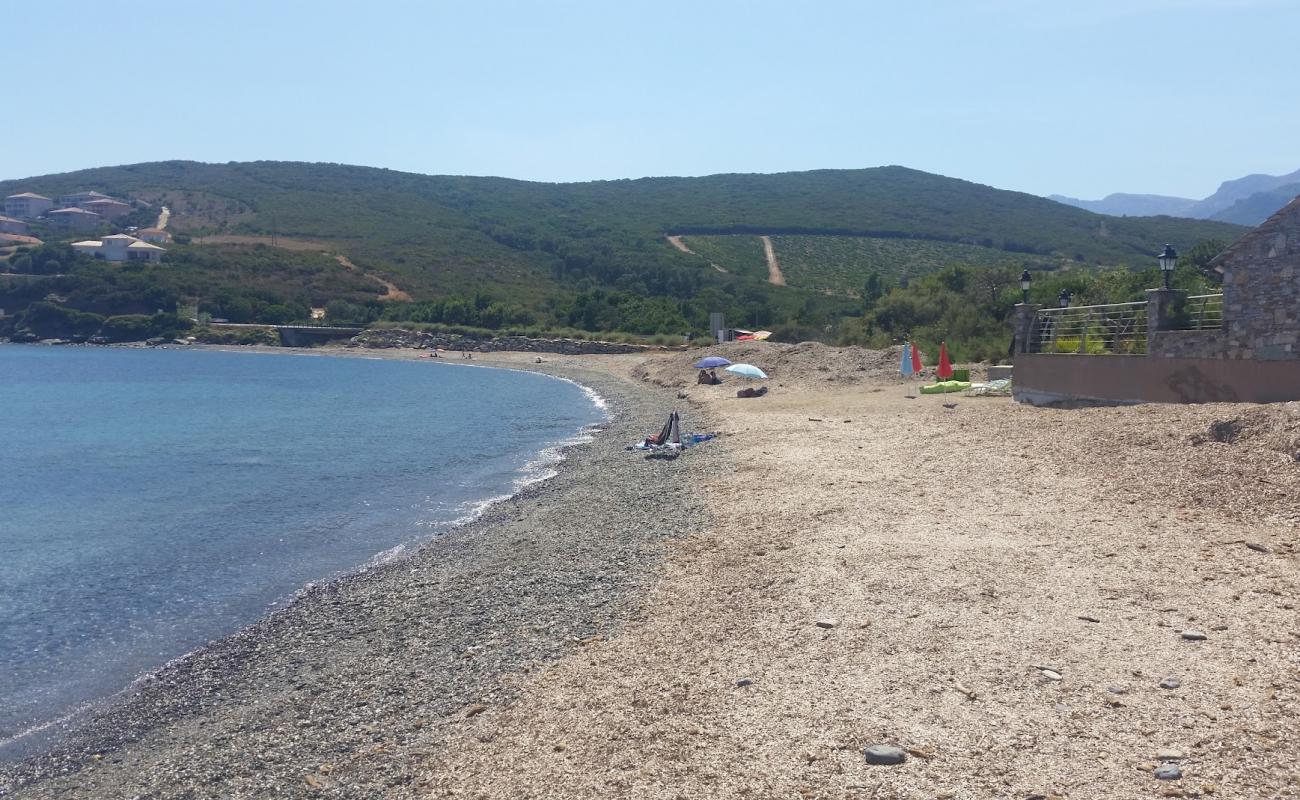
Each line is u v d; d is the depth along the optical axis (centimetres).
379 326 10150
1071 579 1002
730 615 1032
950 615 930
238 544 1750
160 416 4200
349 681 1020
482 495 2148
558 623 1113
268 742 881
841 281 11012
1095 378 2139
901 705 743
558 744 762
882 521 1347
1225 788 585
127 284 11062
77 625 1300
